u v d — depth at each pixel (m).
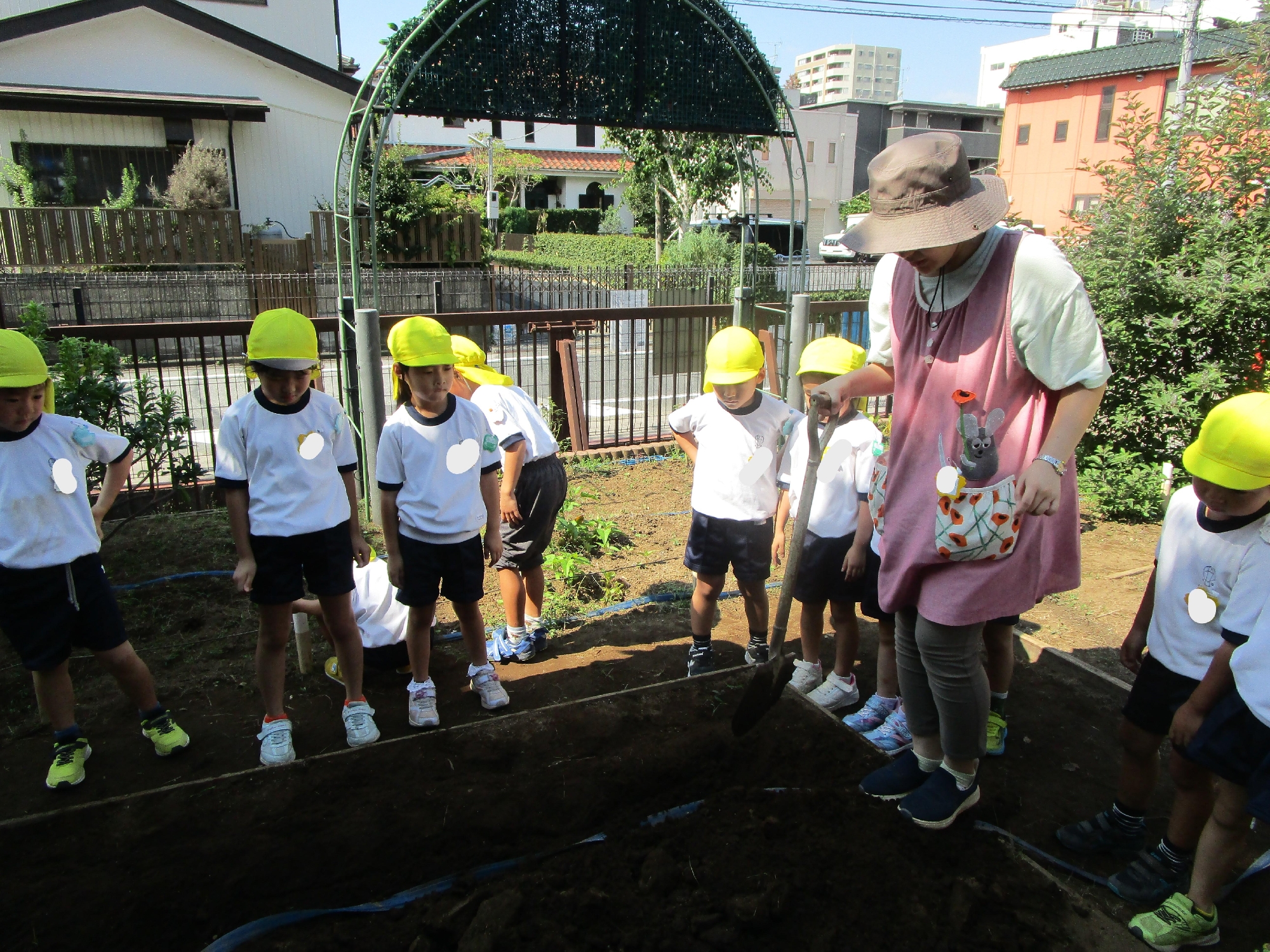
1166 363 6.61
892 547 2.52
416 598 3.42
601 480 7.04
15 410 2.96
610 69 5.89
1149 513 6.11
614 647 4.31
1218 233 6.41
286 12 20.80
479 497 3.52
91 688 3.85
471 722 3.55
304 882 2.47
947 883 2.45
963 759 2.60
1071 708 3.66
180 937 2.31
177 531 5.42
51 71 15.99
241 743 3.43
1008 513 2.31
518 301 15.23
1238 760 2.21
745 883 2.39
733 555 3.74
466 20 5.43
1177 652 2.53
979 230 2.18
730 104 6.38
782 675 2.86
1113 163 7.27
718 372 3.59
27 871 2.51
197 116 16.47
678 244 21.67
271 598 3.19
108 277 12.84
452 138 32.00
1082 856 2.77
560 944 2.19
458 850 2.62
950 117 49.38
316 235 15.77
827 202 45.00
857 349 3.59
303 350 3.15
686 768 3.00
